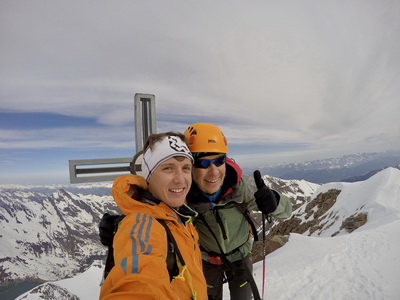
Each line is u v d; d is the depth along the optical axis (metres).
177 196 0.70
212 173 1.01
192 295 0.62
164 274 0.51
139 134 2.72
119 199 0.67
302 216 22.69
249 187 1.19
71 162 2.27
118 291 0.46
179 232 0.66
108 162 2.41
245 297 1.28
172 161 0.69
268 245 7.95
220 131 1.05
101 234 0.71
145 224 0.58
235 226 1.17
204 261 1.23
